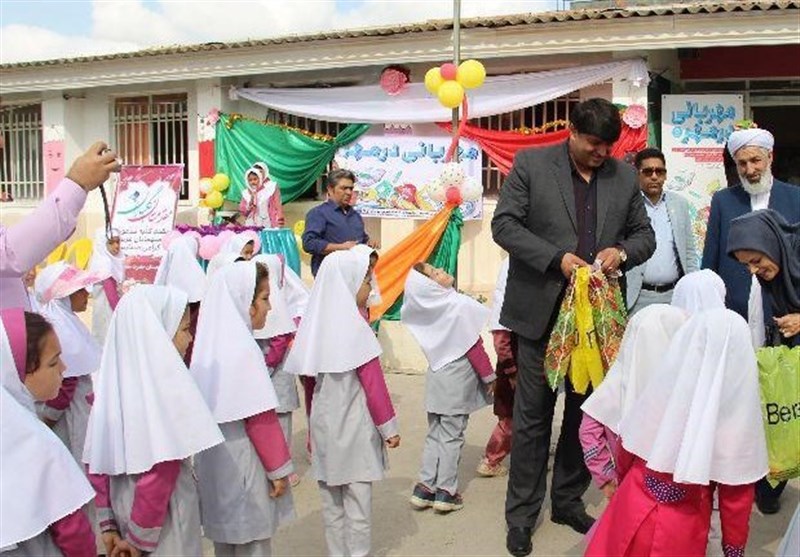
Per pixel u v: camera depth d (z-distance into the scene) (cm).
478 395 533
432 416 532
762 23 897
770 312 398
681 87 1107
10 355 254
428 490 531
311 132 1204
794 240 381
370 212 1132
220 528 355
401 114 1101
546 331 450
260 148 1197
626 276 563
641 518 300
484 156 1093
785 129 1406
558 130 1047
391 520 519
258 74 1180
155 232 1191
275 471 361
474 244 1088
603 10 941
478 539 489
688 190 969
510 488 471
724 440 289
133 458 309
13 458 236
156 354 316
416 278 524
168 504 321
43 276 509
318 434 425
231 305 366
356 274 434
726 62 1070
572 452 485
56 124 1359
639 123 965
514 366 561
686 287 404
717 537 337
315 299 431
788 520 508
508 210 454
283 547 486
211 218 1209
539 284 450
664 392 297
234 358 357
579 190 452
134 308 321
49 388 268
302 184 1186
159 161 1314
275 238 1020
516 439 465
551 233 448
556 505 498
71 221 322
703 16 911
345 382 421
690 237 578
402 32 1052
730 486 295
